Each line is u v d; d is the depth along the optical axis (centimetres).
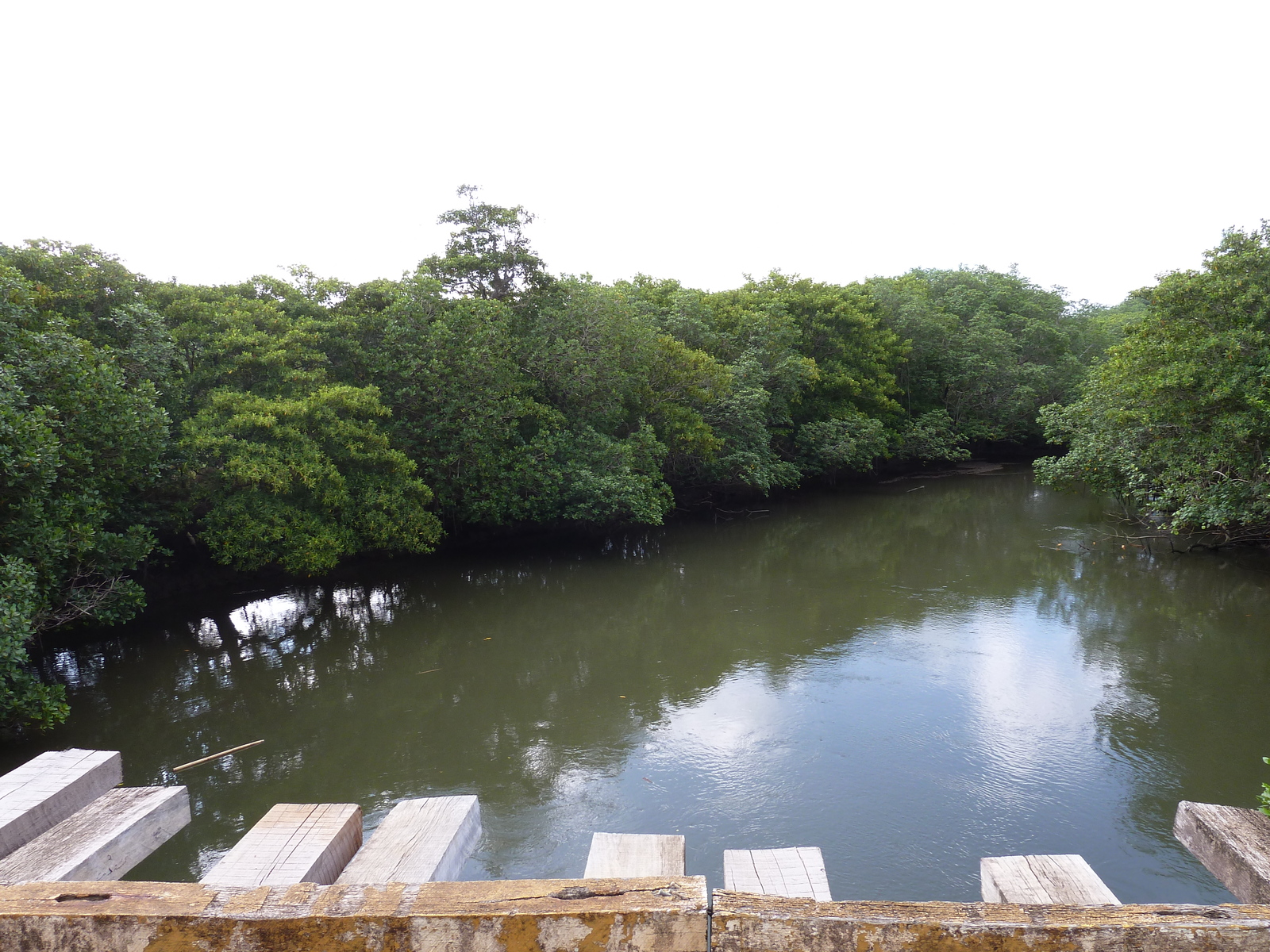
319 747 970
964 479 3647
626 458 2114
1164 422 1553
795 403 3284
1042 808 784
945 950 146
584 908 151
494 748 957
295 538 1453
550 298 2262
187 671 1246
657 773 879
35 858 187
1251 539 1858
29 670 1247
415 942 150
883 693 1084
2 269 1096
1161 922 145
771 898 152
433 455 1914
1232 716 985
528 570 1950
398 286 1956
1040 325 4238
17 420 948
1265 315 1372
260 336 1574
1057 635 1320
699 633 1402
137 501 1394
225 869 187
